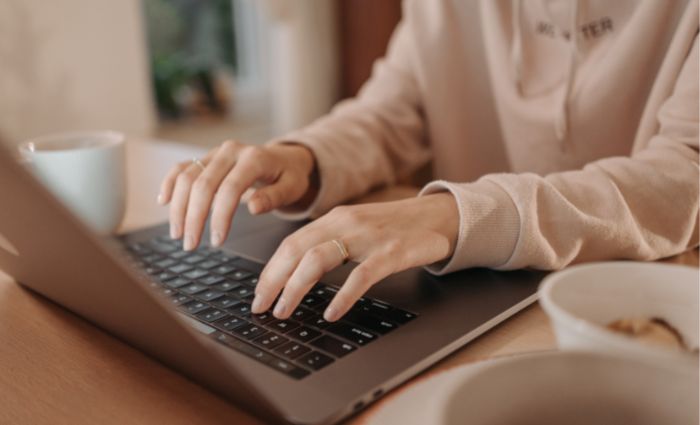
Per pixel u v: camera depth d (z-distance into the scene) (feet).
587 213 1.96
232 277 1.89
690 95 2.25
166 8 8.86
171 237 2.12
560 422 0.99
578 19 2.92
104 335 1.65
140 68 7.71
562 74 3.08
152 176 3.26
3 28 6.45
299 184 2.48
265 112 10.12
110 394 1.39
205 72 9.32
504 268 1.89
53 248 1.29
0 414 1.33
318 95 9.67
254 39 9.90
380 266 1.65
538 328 1.62
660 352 0.95
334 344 1.47
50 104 6.92
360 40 9.51
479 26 3.44
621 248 1.97
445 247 1.80
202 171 2.28
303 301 1.69
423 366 1.40
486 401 0.95
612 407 0.98
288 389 1.29
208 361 1.21
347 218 1.82
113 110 7.52
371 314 1.61
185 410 1.32
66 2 6.87
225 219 2.09
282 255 1.72
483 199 1.88
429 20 3.50
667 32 2.71
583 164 3.06
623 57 2.81
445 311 1.63
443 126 3.53
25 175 0.99
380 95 3.53
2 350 1.59
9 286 1.96
